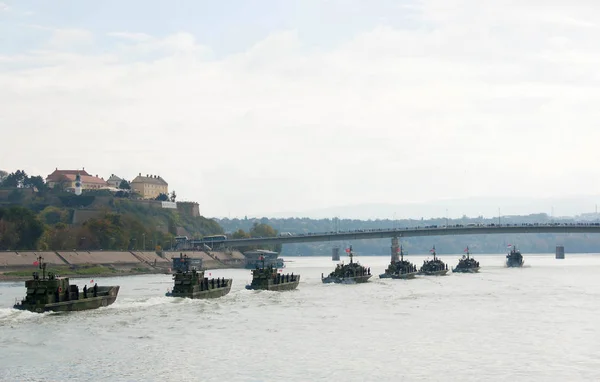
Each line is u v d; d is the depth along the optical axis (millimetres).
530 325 134750
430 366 99125
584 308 162500
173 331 126062
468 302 176125
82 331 125250
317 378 92500
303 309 159500
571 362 101625
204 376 93250
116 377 92750
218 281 192000
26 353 106562
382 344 114375
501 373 95375
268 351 108500
